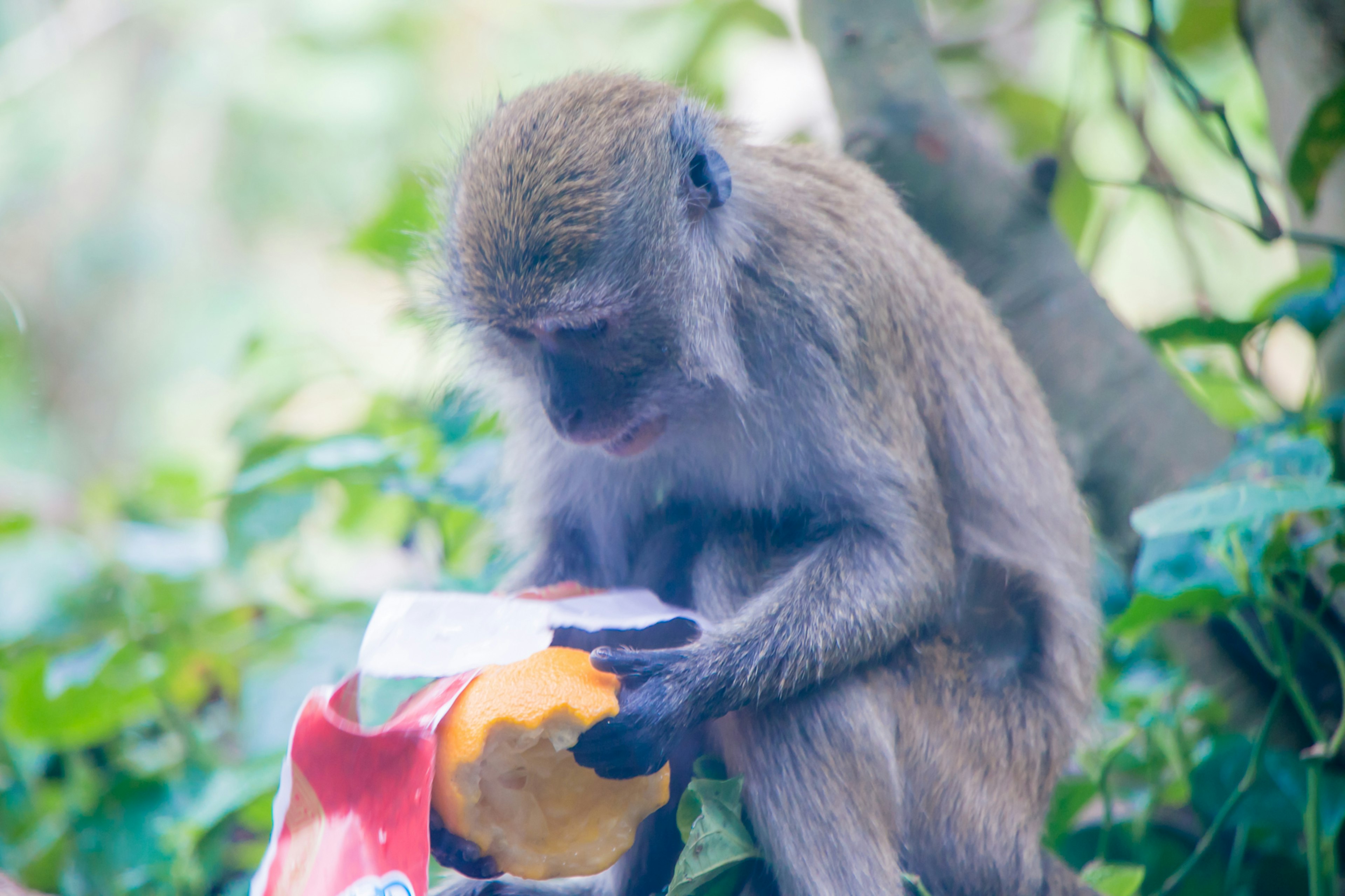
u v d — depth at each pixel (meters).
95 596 8.62
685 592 7.05
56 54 19.17
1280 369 15.81
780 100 14.18
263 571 9.91
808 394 6.42
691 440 6.86
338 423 11.92
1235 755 7.58
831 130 11.55
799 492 6.74
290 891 4.71
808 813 6.03
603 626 5.46
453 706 4.93
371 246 10.37
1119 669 8.77
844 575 6.31
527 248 6.23
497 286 6.30
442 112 18.69
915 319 6.88
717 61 13.19
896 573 6.33
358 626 8.02
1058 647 6.86
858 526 6.50
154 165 19.17
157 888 7.68
